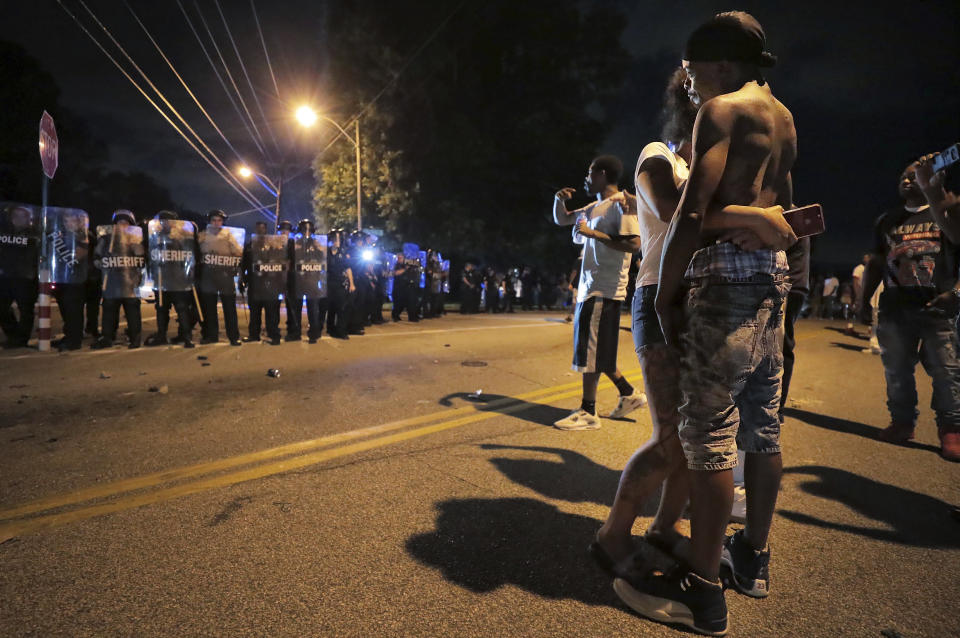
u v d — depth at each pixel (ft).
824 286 70.64
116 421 13.08
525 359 24.39
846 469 10.93
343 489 9.12
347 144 76.79
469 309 62.64
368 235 37.11
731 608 6.18
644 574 6.23
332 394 16.37
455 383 18.65
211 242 25.80
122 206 142.92
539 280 84.84
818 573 6.95
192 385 17.28
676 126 7.56
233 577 6.41
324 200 79.51
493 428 13.12
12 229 23.66
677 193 6.52
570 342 31.07
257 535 7.47
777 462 6.32
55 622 5.51
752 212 5.41
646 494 6.57
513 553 7.16
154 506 8.34
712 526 5.72
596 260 12.87
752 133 5.43
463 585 6.39
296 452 10.99
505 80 82.69
